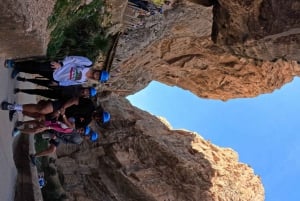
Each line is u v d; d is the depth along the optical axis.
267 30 11.09
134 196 21.72
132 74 22.38
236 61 21.02
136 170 21.78
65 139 8.31
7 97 7.74
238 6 11.28
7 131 7.78
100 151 22.69
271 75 21.00
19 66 7.78
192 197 21.45
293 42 11.45
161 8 16.70
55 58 8.80
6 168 7.90
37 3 4.76
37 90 7.87
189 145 24.27
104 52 12.70
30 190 9.66
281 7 10.39
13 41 4.78
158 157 22.44
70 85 7.40
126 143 22.70
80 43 10.73
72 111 7.32
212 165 23.34
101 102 24.00
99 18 11.12
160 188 21.48
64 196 15.39
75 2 8.74
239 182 23.58
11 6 4.01
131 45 18.11
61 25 8.88
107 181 21.89
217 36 13.15
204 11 18.91
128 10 14.82
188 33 20.38
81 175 21.80
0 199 7.48
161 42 20.81
